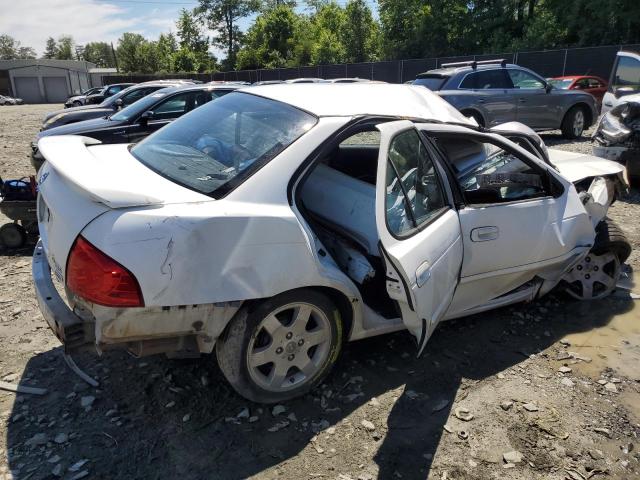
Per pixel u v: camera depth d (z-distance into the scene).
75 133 8.20
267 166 2.73
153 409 2.87
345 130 2.95
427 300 2.80
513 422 2.90
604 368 3.46
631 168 7.51
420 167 3.15
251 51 54.06
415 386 3.18
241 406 2.92
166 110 8.84
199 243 2.39
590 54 20.22
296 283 2.67
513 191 3.75
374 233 3.20
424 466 2.56
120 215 2.36
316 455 2.60
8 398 2.92
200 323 2.49
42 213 3.18
